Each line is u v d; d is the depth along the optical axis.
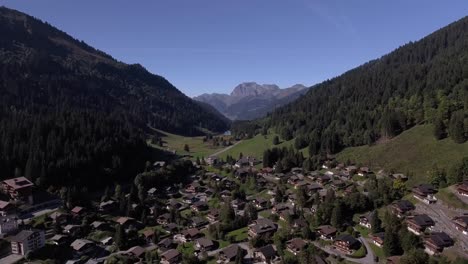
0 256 115.50
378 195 139.25
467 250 99.62
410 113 195.50
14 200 149.12
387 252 105.19
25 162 172.88
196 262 116.75
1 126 191.00
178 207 174.88
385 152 184.88
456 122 158.75
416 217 116.00
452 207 121.75
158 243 134.62
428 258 92.94
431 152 163.38
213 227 141.12
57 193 163.25
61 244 127.62
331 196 142.00
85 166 185.50
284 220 143.50
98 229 142.38
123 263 118.50
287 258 108.69
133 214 158.12
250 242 126.06
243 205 169.62
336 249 115.50
